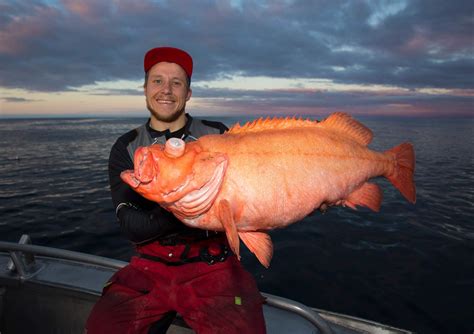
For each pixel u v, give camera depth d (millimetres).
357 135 2123
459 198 11805
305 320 2293
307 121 1972
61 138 52219
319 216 9523
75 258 2523
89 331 1900
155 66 2482
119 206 2238
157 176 1549
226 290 2053
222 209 1625
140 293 2051
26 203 12094
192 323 1954
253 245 1828
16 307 2715
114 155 2445
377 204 2186
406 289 5648
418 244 7527
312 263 6594
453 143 35438
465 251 7141
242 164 1687
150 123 2646
